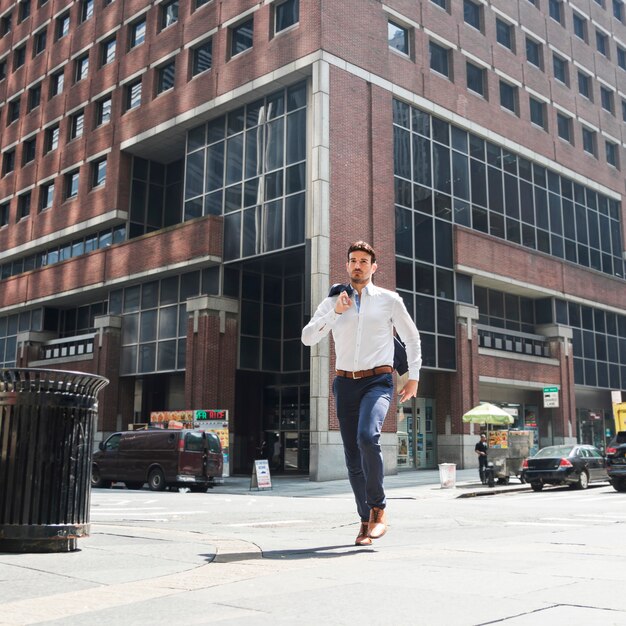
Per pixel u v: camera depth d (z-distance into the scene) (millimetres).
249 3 29781
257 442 31969
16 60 45250
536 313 37219
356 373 5645
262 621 3264
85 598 3877
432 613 3393
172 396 32906
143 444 22219
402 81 29891
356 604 3617
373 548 6070
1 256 42656
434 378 31469
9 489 5809
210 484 22031
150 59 34250
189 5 32719
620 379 40531
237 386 31750
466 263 31500
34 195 40688
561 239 37969
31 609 3596
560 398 35688
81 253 37500
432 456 30953
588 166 40312
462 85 32938
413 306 29000
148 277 31922
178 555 5660
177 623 3252
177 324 30641
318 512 12164
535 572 4691
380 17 29500
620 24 45469
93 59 38062
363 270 5637
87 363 34344
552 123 38219
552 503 15367
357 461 5965
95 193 35781
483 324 33938
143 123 33719
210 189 30812
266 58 28500
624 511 12625
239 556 5602
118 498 16969
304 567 4910
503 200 34625
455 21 33219
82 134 37844
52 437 5949
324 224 25672
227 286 29453
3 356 41438
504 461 23141
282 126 28203
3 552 5723
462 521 10227
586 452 23234
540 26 38625
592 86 41906
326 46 26844
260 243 28078
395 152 29359
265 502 15844
